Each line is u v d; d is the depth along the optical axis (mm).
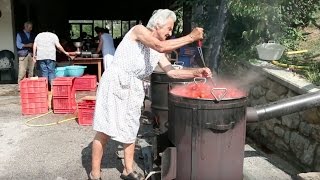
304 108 3189
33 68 7887
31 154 4184
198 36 2791
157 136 3494
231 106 2611
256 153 4254
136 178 3367
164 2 12445
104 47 7871
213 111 2592
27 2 10617
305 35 5949
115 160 3992
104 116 3127
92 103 5281
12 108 6402
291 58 5156
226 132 2648
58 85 5887
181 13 9250
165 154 2885
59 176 3598
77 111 5738
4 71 9117
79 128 5199
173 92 2896
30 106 5934
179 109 2711
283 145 4043
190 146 2688
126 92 3080
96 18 16844
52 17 13797
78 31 17750
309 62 4848
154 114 4105
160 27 2896
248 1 5262
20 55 7762
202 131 2631
